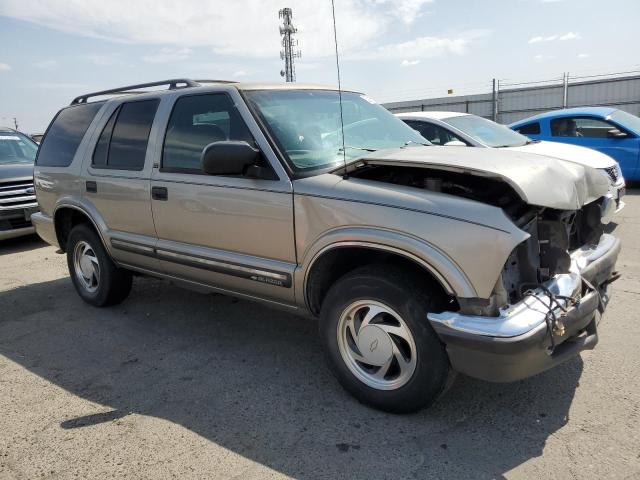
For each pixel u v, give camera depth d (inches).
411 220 105.0
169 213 153.3
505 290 101.6
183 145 151.3
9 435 116.8
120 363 151.4
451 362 104.5
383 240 107.7
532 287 106.9
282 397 128.0
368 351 116.5
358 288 113.5
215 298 203.8
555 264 109.3
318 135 138.9
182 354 155.3
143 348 161.2
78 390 136.4
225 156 122.3
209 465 103.3
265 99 141.2
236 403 126.2
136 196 163.2
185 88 155.5
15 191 315.0
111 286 190.7
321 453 105.2
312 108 147.6
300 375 139.1
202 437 112.7
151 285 223.8
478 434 108.9
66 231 209.6
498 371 99.7
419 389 109.3
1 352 163.2
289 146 130.6
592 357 138.8
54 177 198.7
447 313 103.0
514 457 101.1
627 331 153.2
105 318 188.4
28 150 380.2
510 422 112.6
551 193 104.1
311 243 120.6
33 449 111.0
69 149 195.3
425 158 111.7
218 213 138.9
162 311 192.5
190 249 150.2
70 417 123.2
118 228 175.6
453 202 103.3
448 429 111.1
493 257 97.7
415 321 106.1
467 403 120.7
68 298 214.4
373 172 124.3
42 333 177.5
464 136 276.4
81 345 165.8
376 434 110.6
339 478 97.7
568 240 117.3
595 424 110.0
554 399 120.3
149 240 163.6
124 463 105.0
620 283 193.9
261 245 131.9
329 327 121.3
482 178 115.4
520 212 109.8
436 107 1159.0
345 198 114.0
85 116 193.3
